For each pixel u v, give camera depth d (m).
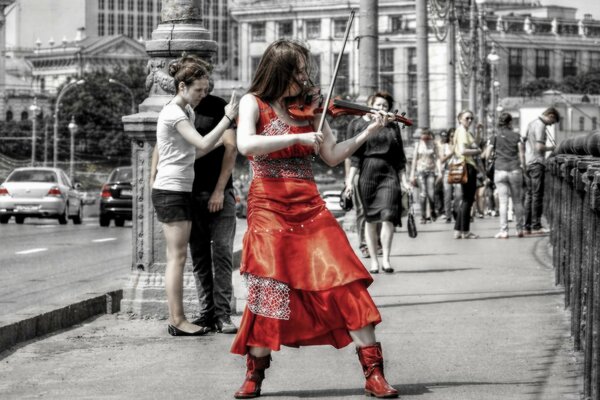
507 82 180.38
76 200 45.12
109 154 152.38
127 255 24.41
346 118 132.75
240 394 8.07
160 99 12.32
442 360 9.48
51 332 11.24
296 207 7.80
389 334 10.95
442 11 42.97
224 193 11.27
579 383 8.41
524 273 16.89
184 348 10.30
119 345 10.48
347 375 8.87
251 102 7.89
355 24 167.62
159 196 10.91
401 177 18.05
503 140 25.16
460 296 13.96
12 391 8.38
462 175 25.00
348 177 19.88
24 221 48.78
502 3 190.50
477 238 25.44
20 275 19.34
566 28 185.25
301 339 7.82
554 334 10.77
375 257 17.25
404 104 168.12
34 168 44.22
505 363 9.29
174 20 12.32
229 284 11.32
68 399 8.09
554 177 17.81
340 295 7.66
